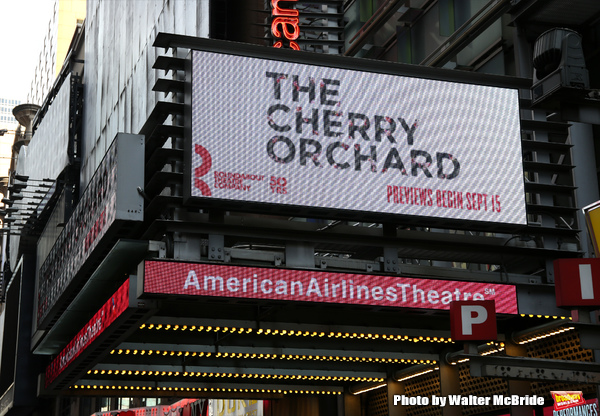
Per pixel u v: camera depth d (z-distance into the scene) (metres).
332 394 35.09
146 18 42.69
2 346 59.91
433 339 25.06
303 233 22.36
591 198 24.55
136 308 20.39
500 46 27.91
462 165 23.61
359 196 22.61
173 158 22.62
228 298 20.84
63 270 33.56
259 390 34.62
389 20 34.31
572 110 12.28
